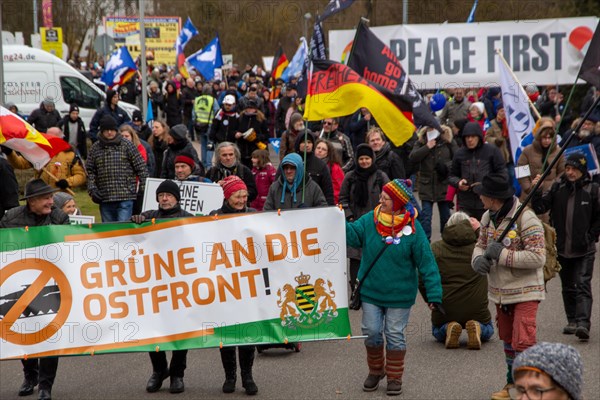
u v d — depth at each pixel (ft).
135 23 171.12
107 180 41.19
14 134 28.40
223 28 140.97
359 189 36.09
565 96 105.91
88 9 129.90
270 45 147.13
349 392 26.50
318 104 31.01
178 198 27.37
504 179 24.97
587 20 46.88
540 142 42.06
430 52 47.91
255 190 37.45
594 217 32.22
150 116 74.49
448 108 61.00
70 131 67.46
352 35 55.57
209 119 79.10
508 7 71.26
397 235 25.58
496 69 47.57
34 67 80.59
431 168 46.75
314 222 25.57
